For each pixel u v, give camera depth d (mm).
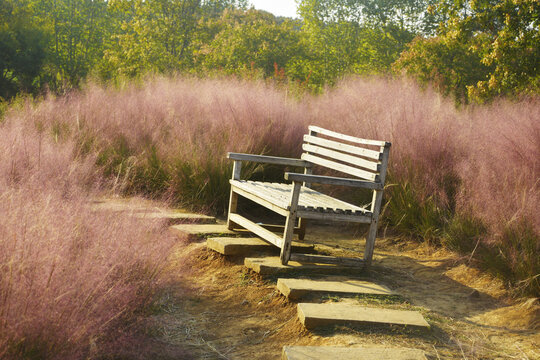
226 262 4316
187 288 3873
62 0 41281
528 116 5367
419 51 18641
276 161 5059
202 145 6469
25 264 2443
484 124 6156
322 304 3334
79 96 9039
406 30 33469
